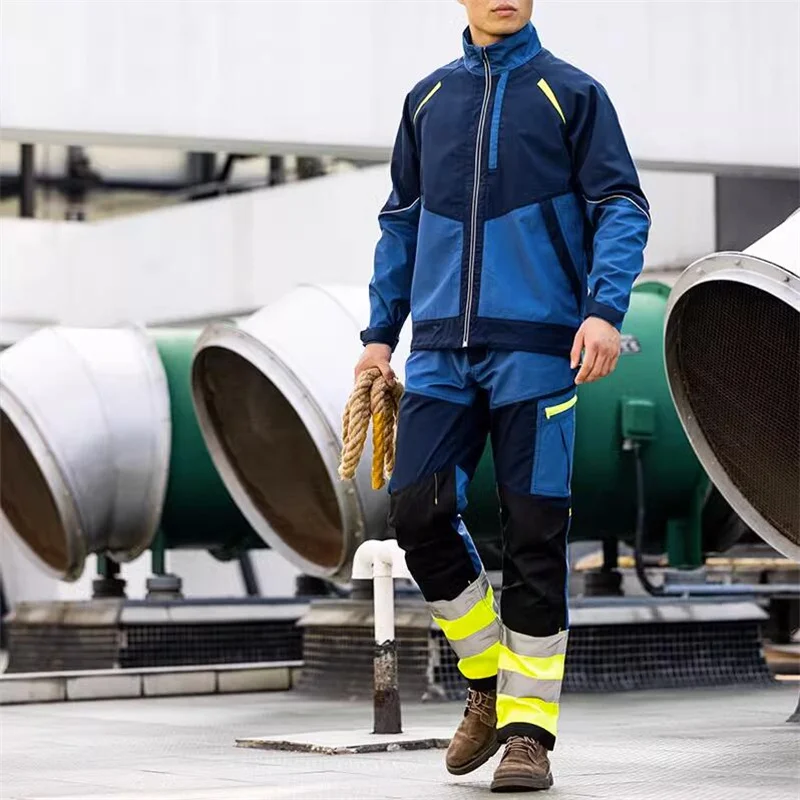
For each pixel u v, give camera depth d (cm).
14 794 1211
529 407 1142
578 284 1170
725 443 1598
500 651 1166
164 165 5447
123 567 4722
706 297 1515
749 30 2725
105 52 2488
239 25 2536
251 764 1431
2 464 3189
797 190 3559
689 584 2822
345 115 2572
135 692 2467
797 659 3086
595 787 1163
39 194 5406
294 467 2650
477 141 1166
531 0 1188
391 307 1256
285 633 2972
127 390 2964
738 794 1108
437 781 1233
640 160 2695
